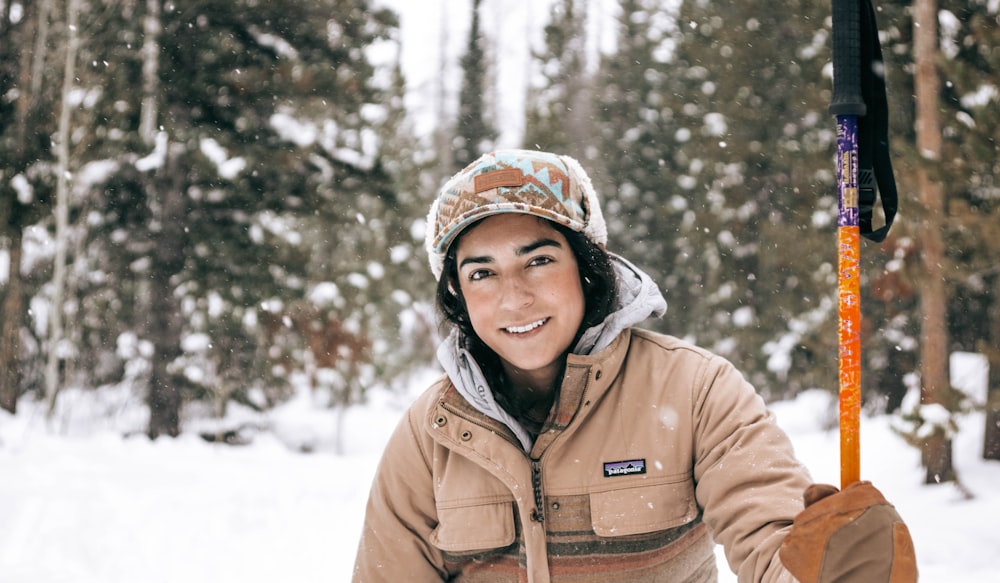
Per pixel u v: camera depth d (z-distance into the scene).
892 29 10.61
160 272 12.98
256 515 8.78
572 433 1.76
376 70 14.69
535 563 1.76
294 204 13.20
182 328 13.73
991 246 8.35
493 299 1.74
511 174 1.72
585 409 1.74
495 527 1.83
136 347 13.90
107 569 6.97
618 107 28.86
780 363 16.52
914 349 13.12
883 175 1.54
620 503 1.73
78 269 13.59
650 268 24.84
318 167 13.27
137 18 13.05
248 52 13.09
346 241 16.41
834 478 11.03
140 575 6.87
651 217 25.62
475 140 37.88
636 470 1.74
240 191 12.93
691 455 1.74
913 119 10.78
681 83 22.86
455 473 1.87
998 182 8.52
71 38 13.14
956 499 8.82
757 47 16.12
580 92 32.28
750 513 1.51
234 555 7.46
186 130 12.88
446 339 1.90
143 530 7.93
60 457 11.05
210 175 12.77
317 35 13.59
